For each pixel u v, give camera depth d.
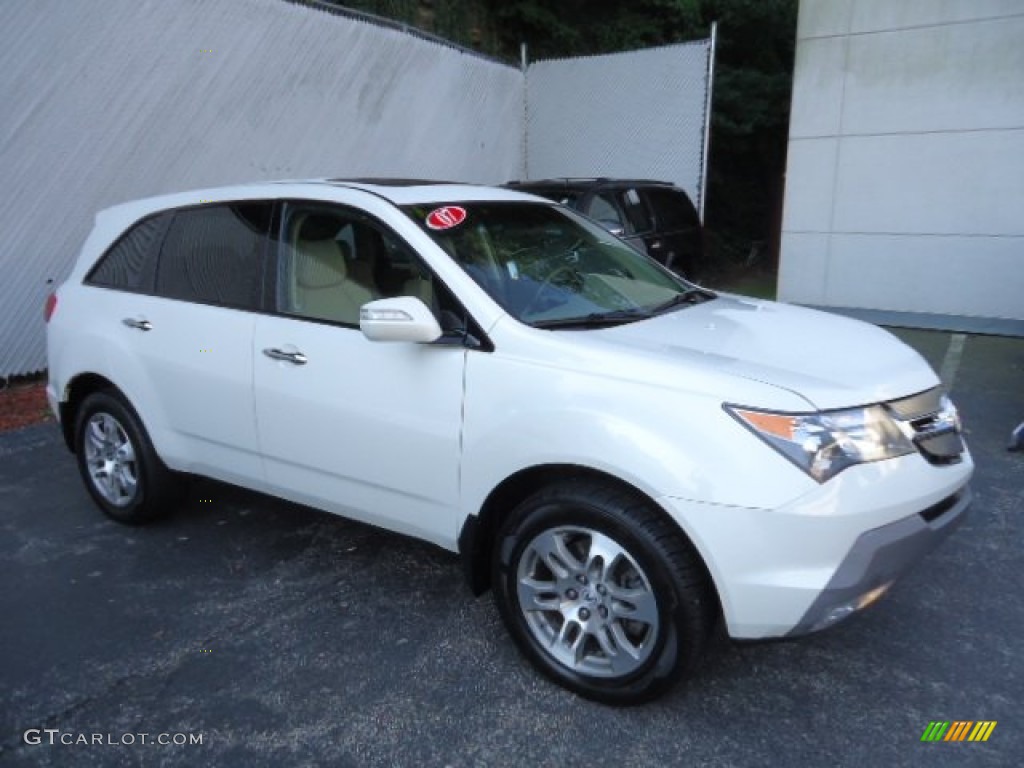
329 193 3.52
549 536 2.82
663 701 2.86
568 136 12.56
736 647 3.17
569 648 2.89
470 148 11.70
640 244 8.20
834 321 3.49
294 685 2.99
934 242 8.97
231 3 7.80
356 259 3.37
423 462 3.08
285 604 3.55
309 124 8.94
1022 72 8.20
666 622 2.61
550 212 3.95
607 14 15.66
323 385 3.31
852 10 8.88
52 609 3.54
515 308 3.06
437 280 3.12
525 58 12.64
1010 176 8.46
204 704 2.90
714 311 3.51
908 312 9.27
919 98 8.73
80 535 4.25
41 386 6.92
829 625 2.54
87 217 7.02
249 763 2.62
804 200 9.59
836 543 2.45
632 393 2.64
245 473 3.73
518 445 2.79
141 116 7.24
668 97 11.54
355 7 11.52
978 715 2.76
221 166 8.06
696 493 2.48
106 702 2.92
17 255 6.64
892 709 2.80
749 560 2.46
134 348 3.99
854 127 9.13
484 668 3.07
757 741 2.65
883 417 2.64
